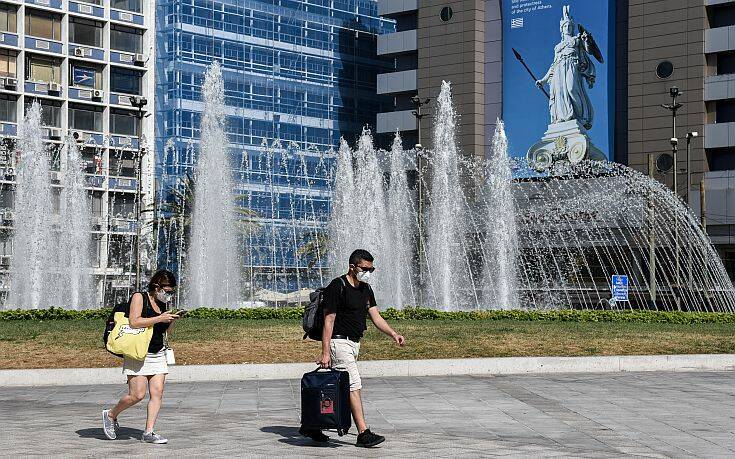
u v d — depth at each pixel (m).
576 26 88.38
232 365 19.28
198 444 11.99
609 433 13.04
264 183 100.88
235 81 100.75
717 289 53.31
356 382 11.97
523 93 90.94
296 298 71.56
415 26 100.25
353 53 111.62
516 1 91.62
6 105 76.69
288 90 105.00
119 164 81.75
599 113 87.00
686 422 14.00
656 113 83.69
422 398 16.44
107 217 79.94
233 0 101.06
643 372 20.77
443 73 95.25
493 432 13.04
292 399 16.33
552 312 32.91
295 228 99.81
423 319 31.58
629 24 85.06
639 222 64.62
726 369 21.44
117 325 12.06
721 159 82.94
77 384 18.56
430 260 51.56
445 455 11.26
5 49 76.44
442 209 52.19
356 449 11.65
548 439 12.52
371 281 52.31
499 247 56.75
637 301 56.00
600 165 82.00
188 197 80.50
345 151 59.84
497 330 26.12
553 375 20.12
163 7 97.69
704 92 82.31
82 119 80.25
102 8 81.06
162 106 96.62
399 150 60.62
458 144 93.62
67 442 12.09
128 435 12.66
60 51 79.00
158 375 12.20
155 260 81.25
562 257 75.44
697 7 82.50
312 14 107.94
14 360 20.03
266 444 12.00
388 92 99.12
